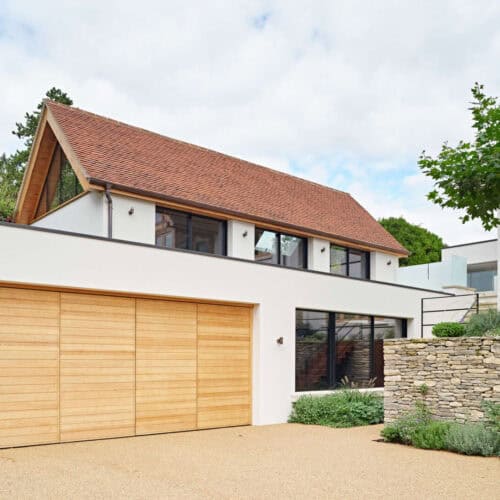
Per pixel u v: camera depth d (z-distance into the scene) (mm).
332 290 15336
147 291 11164
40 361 9781
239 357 13062
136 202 13836
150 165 15570
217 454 9086
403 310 17609
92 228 13875
